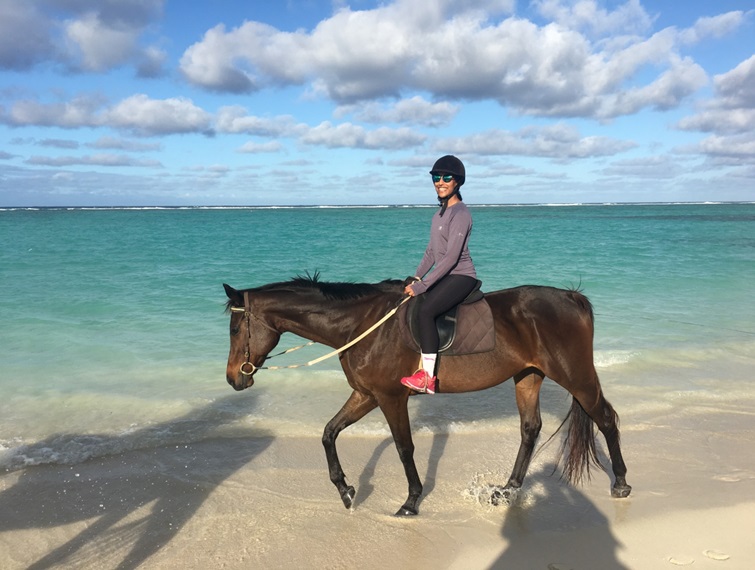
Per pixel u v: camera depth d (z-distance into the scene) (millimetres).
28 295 11688
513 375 4234
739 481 4562
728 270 15953
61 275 14391
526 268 16453
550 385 7395
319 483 4586
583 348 4121
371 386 4047
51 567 3467
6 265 16078
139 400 6305
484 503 4262
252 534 3838
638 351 8195
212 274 14969
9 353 7945
